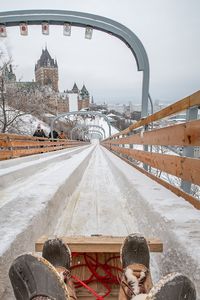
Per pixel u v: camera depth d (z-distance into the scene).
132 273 1.12
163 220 1.70
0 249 1.35
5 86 22.95
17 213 1.98
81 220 2.55
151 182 3.30
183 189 2.38
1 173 4.42
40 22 7.76
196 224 1.60
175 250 1.39
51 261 1.22
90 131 79.44
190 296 0.84
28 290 0.92
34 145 13.36
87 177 5.51
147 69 6.04
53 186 3.03
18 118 23.45
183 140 2.32
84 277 1.39
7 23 7.68
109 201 3.32
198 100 1.98
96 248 1.39
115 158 9.06
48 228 2.21
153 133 3.58
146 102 6.08
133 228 2.33
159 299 0.80
